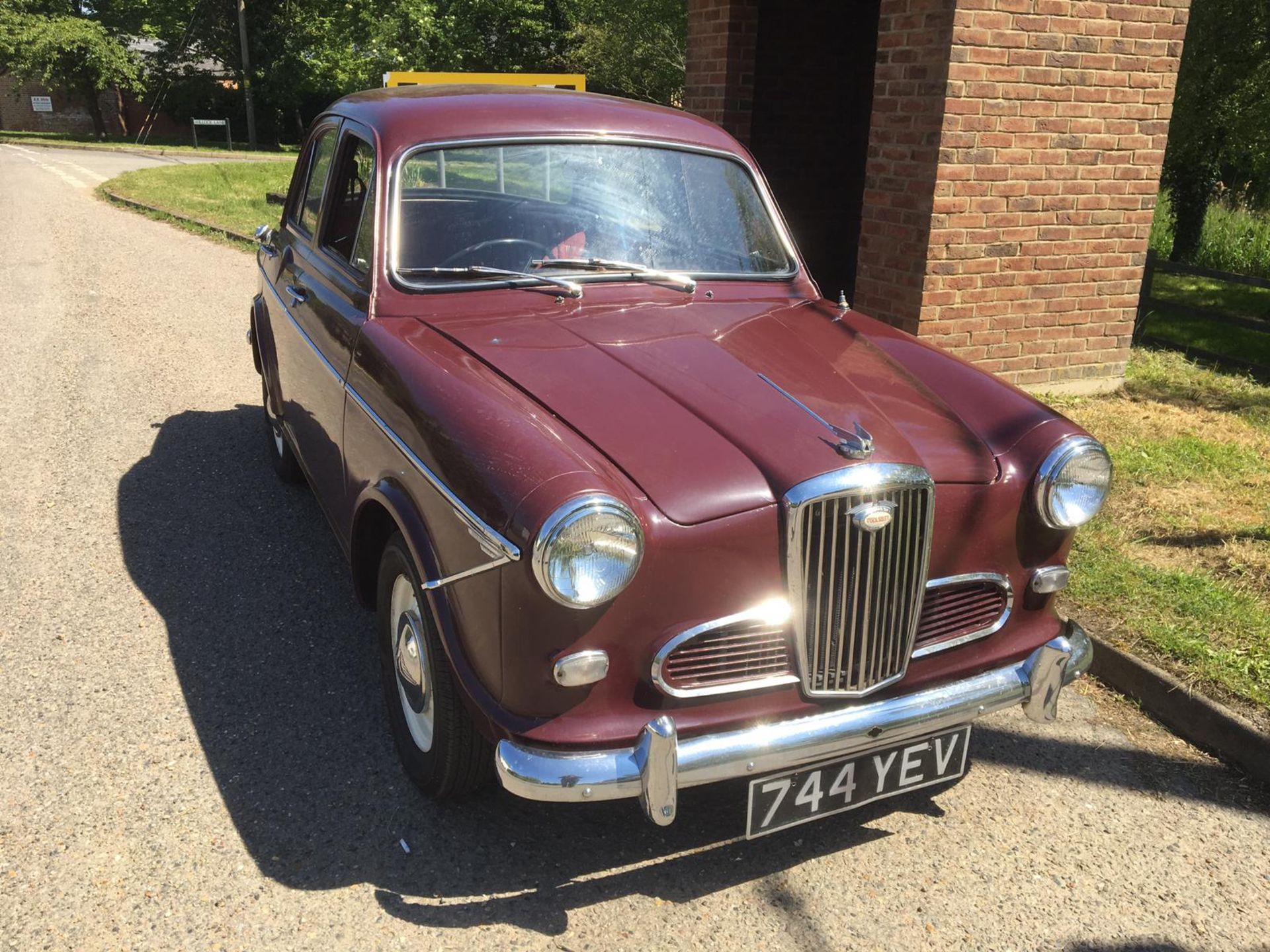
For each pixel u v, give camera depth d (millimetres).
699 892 2672
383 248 3242
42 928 2439
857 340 3318
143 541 4562
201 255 12219
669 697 2375
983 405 2951
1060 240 6457
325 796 2967
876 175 6430
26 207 16453
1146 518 4840
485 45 47062
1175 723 3494
